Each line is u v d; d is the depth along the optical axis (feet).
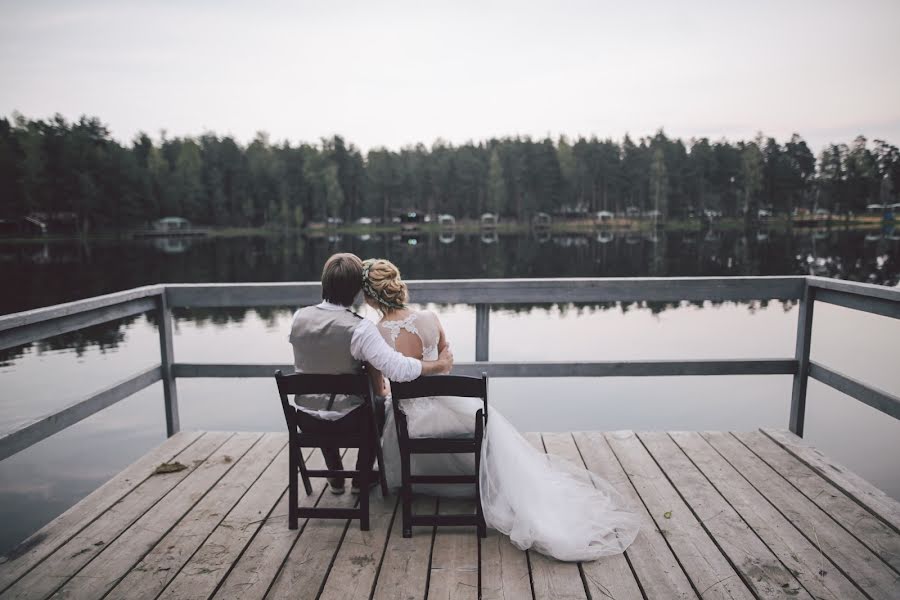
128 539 7.36
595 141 418.51
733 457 9.89
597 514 7.45
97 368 39.17
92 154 298.76
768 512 7.93
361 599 6.05
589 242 262.06
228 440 10.87
